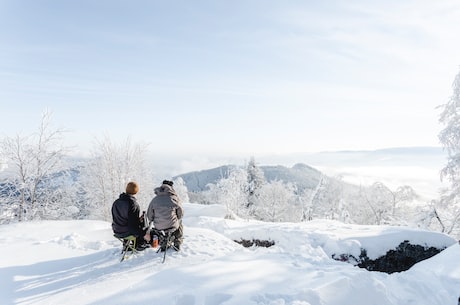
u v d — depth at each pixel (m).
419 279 5.70
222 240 7.70
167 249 6.61
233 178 35.78
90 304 3.98
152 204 6.23
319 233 11.16
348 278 4.45
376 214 29.61
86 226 10.02
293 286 4.32
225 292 4.02
